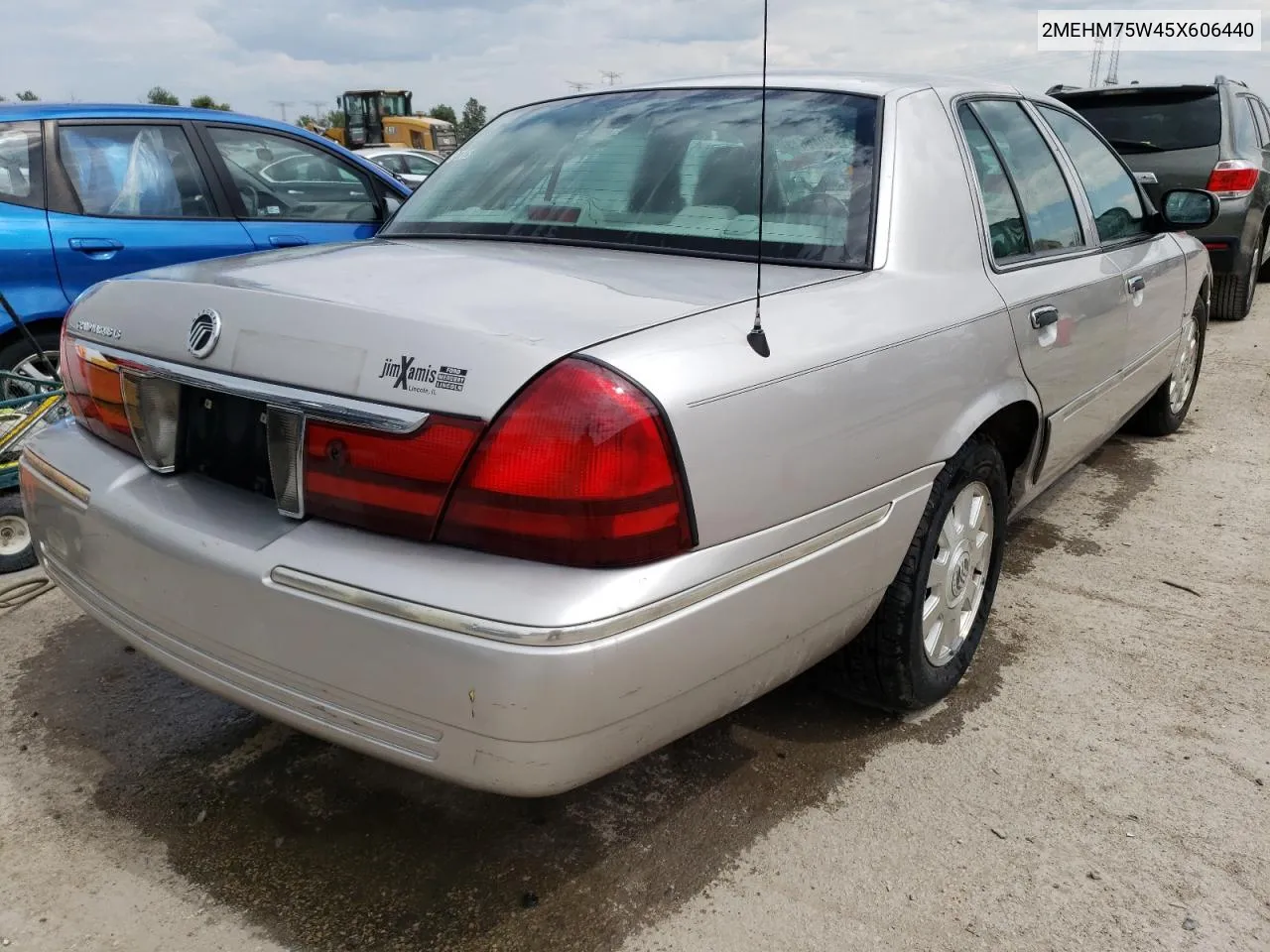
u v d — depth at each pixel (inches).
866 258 92.4
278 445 72.9
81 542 86.6
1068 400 123.6
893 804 94.6
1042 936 79.4
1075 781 98.1
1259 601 136.6
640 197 101.2
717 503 69.5
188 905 82.2
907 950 77.9
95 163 176.4
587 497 63.8
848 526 83.0
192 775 98.9
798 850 88.6
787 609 77.9
